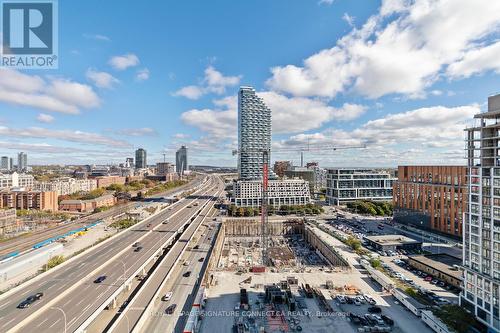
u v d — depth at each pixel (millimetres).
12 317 81375
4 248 184375
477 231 89750
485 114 86688
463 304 94250
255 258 199500
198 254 174375
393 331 90750
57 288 101625
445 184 190500
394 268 144625
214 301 111000
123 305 107250
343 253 170500
